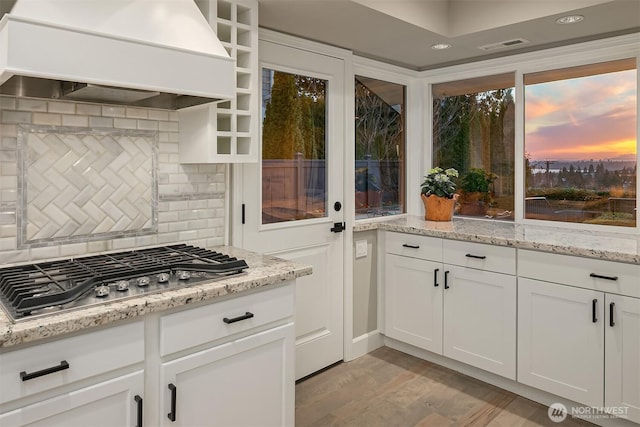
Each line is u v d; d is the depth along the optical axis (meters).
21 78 1.63
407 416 2.37
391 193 3.46
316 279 2.82
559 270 2.29
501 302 2.54
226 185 2.31
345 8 2.22
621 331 2.10
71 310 1.27
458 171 3.45
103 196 1.88
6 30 1.22
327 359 2.92
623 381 2.11
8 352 1.13
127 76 1.44
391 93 3.41
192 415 1.53
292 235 2.66
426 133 3.57
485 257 2.59
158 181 2.04
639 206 2.58
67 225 1.78
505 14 2.49
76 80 1.33
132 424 1.38
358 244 3.10
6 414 1.14
